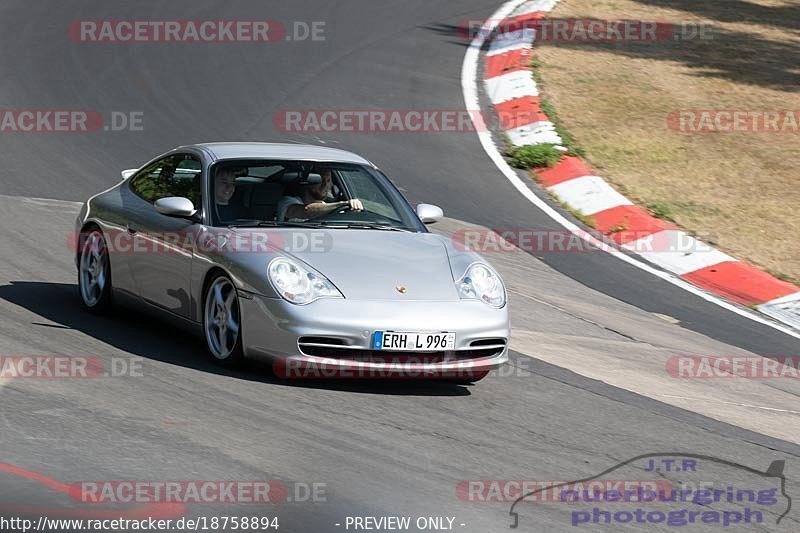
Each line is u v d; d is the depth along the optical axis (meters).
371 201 27.33
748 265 40.94
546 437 22.09
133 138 49.12
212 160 26.73
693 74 64.06
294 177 26.75
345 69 62.09
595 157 50.53
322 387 23.56
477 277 24.91
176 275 25.67
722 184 48.62
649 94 59.88
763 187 48.62
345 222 26.27
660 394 26.86
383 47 67.19
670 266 40.69
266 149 27.84
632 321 34.28
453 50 67.19
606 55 66.75
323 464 18.92
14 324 26.27
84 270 29.00
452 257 25.53
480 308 24.11
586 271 38.91
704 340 33.47
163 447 18.89
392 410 22.48
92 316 28.28
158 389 22.11
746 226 44.47
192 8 74.25
